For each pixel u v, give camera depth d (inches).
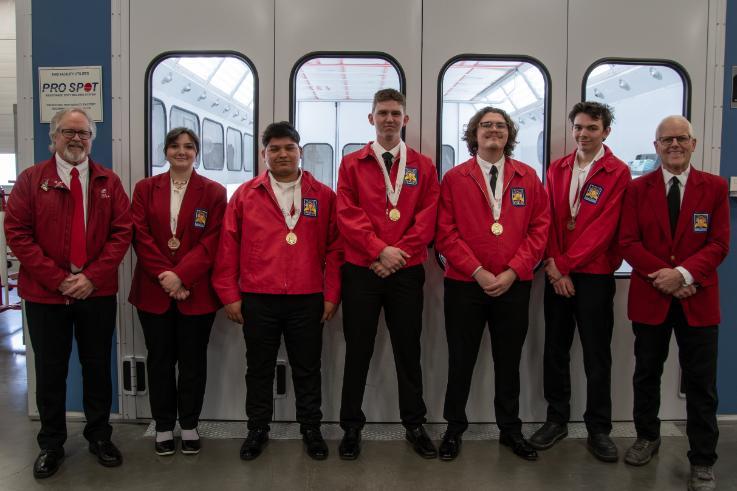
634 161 110.2
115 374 108.1
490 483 85.0
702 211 83.9
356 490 82.7
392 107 89.4
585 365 95.8
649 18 104.1
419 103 103.5
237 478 86.1
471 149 96.9
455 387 92.9
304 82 150.5
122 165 105.3
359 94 170.6
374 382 107.0
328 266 95.4
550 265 94.9
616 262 94.2
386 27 102.5
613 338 108.3
